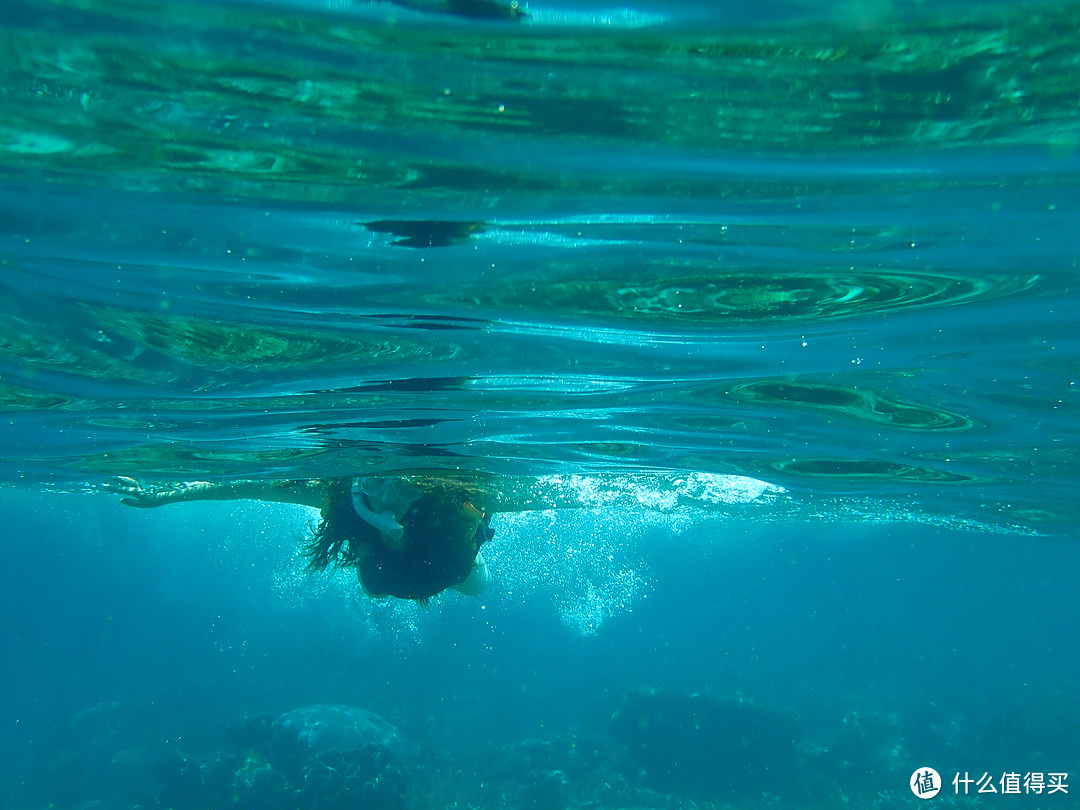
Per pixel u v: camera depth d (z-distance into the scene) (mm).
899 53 3186
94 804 22266
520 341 6574
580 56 3258
